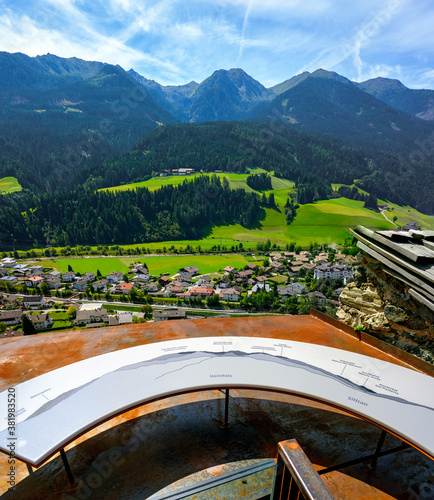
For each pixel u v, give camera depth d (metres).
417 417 2.44
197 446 2.54
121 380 2.75
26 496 2.13
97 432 2.68
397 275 4.71
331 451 2.54
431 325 4.45
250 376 2.84
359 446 2.60
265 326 4.65
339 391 2.71
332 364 3.09
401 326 4.83
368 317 5.38
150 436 2.64
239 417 2.89
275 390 2.72
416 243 4.81
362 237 5.46
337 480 2.29
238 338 3.54
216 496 2.09
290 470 1.35
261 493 2.11
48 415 2.33
